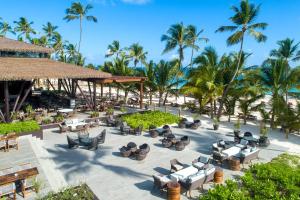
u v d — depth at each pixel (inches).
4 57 1003.9
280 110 860.0
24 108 941.2
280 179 461.4
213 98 994.7
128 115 920.3
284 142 748.6
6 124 647.1
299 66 890.7
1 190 359.6
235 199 382.0
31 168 410.9
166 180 427.8
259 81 964.0
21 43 1117.1
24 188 382.6
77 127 732.0
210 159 568.1
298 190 430.9
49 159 538.3
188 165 531.8
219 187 412.8
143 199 405.1
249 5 894.4
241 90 943.0
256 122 997.2
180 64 1300.4
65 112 870.4
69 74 831.1
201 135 764.0
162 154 593.3
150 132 711.7
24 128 642.8
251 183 438.9
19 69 799.7
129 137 710.5
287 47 1099.3
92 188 432.8
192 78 1031.6
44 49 1087.0
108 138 697.0
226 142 642.2
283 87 908.6
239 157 542.9
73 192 399.9
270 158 600.4
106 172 493.0
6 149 557.6
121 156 572.4
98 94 1612.9
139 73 1274.6
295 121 803.4
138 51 1752.0
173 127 844.0
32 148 575.8
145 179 470.0
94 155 573.9
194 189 440.1
